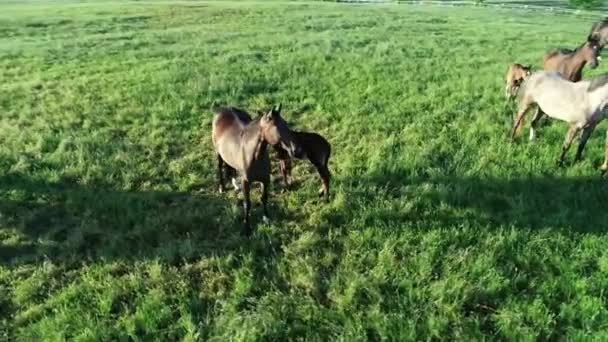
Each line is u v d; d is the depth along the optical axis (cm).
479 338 583
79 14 3831
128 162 1067
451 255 725
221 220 863
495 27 3164
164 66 1953
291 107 1434
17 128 1270
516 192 905
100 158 1082
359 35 2719
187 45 2459
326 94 1527
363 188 930
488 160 1033
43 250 790
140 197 938
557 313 628
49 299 683
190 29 3053
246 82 1656
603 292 649
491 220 827
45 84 1709
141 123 1316
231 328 621
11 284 721
